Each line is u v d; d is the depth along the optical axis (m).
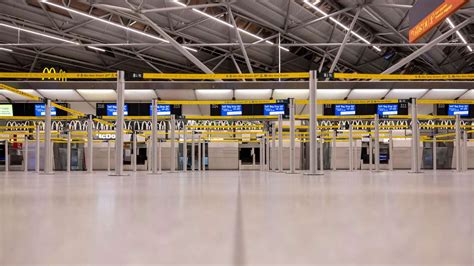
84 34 31.36
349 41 32.81
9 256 1.61
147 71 42.06
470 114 24.31
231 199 4.17
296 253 1.64
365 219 2.62
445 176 12.46
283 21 27.98
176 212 3.07
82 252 1.68
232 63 39.81
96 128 33.09
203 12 26.12
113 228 2.31
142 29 31.23
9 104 24.12
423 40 29.34
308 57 37.94
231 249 1.73
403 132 41.00
